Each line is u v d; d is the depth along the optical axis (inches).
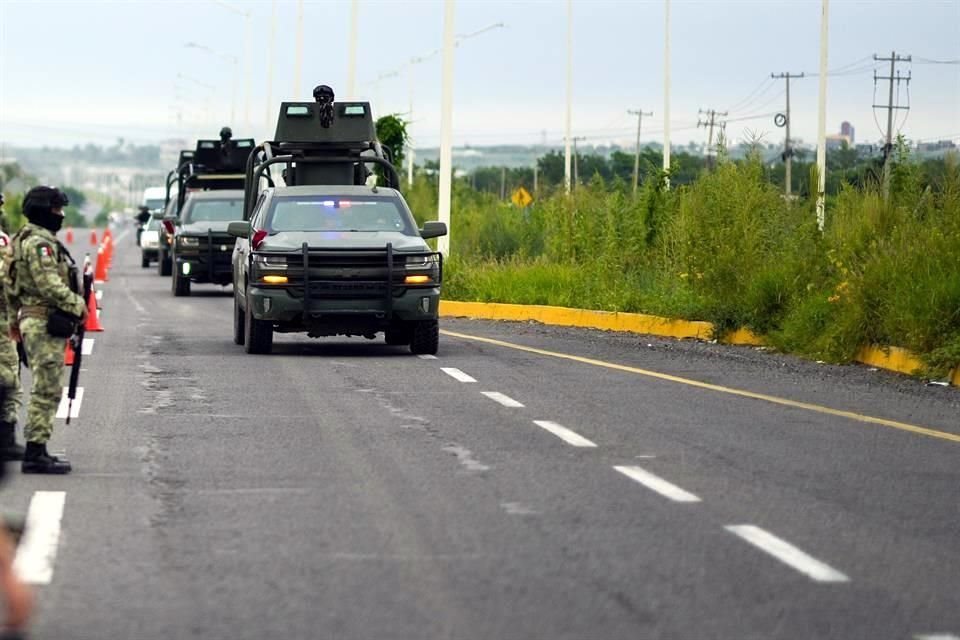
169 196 2832.2
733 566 490.0
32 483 627.5
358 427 798.5
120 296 2160.4
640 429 803.4
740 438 778.2
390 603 439.5
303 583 462.3
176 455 702.5
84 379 1020.5
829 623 424.5
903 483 654.5
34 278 645.9
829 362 1189.1
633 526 552.1
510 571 480.1
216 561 490.0
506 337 1412.4
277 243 1199.6
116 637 403.2
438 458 700.0
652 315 1486.2
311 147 1632.6
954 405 943.0
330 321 1194.6
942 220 1230.9
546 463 689.6
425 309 1195.9
